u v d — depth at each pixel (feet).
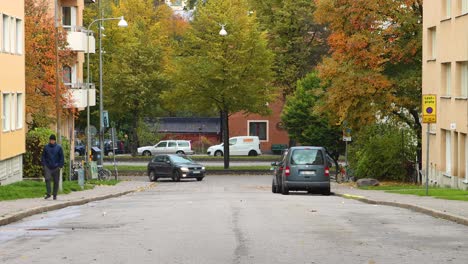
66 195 116.98
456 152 140.15
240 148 330.75
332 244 52.49
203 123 373.61
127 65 291.99
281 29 289.12
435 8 151.53
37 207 84.89
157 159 209.87
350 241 54.13
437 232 60.13
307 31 290.56
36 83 166.91
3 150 129.08
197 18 253.03
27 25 165.07
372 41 164.25
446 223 68.23
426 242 53.67
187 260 45.34
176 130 372.58
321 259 45.65
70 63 178.29
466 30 133.08
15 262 45.03
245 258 46.01
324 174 127.65
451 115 141.90
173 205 96.73
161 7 328.49
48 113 170.09
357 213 79.97
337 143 238.07
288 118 244.01
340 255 47.24
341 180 191.83
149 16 316.81
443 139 149.38
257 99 254.68
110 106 296.92
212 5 251.39
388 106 165.78
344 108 165.37
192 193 141.49
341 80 164.86
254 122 354.33
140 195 134.92
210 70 246.88
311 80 245.45
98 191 136.98
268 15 294.25
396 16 164.25
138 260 45.47
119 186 164.55
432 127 156.15
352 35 166.40
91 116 301.22
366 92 163.43
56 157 101.40
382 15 166.09
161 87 297.33
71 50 180.14
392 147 174.29
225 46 249.96
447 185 144.77
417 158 174.70
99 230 62.90
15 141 138.31
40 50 168.55
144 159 295.89
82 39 193.67
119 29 294.46
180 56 258.57
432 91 154.81
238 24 249.75
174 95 256.73
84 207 95.81
